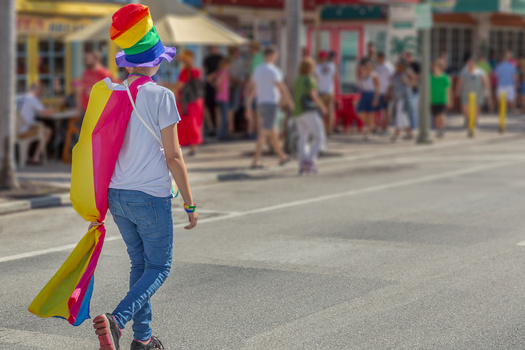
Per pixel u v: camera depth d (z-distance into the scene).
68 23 19.75
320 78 22.09
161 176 5.32
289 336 6.08
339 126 24.28
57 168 16.14
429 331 6.13
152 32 5.35
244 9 24.28
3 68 12.84
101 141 5.22
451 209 11.55
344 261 8.44
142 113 5.23
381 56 23.02
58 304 5.21
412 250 8.91
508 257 8.52
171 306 6.89
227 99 21.34
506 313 6.56
